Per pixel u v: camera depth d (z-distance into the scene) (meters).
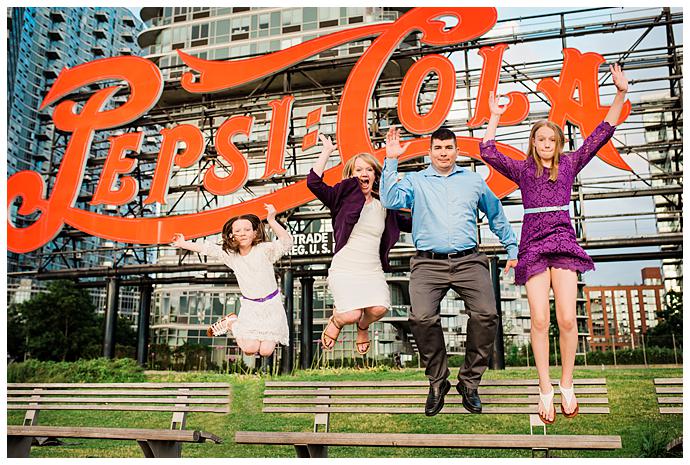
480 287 4.49
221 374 16.11
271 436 4.60
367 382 5.55
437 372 4.60
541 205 4.30
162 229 16.20
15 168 57.47
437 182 4.70
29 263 44.03
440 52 15.76
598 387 4.86
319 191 4.80
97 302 51.53
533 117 15.91
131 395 6.59
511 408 4.82
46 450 7.32
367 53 15.30
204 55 30.16
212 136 17.78
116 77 17.41
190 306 31.39
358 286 4.60
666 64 15.07
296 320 25.98
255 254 5.25
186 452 7.53
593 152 4.40
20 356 32.81
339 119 15.01
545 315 4.20
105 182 16.81
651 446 6.62
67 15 68.31
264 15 30.05
